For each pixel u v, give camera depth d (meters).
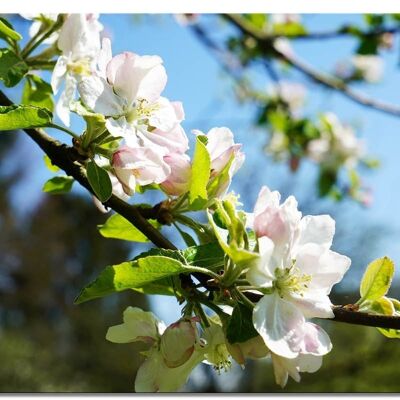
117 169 0.45
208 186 0.46
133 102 0.46
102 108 0.45
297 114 1.33
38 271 4.56
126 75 0.45
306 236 0.44
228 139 0.47
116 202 0.47
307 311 0.43
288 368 0.43
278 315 0.43
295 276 0.43
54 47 0.51
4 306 4.42
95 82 0.45
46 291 4.52
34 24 0.52
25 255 4.58
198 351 0.45
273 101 1.28
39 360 3.54
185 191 0.46
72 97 0.48
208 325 0.45
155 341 0.46
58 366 3.59
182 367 0.45
